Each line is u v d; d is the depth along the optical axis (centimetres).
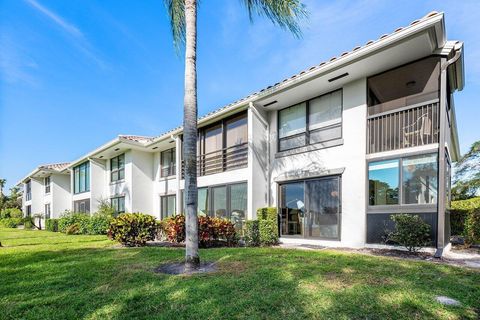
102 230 1805
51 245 1229
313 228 1108
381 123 953
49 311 431
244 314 402
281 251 866
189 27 744
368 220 946
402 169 894
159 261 758
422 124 874
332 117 1091
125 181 1972
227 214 1355
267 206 1255
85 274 633
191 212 680
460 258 784
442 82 827
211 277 579
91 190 2188
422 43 793
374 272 592
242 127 1345
